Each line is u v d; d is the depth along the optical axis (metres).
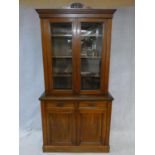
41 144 2.29
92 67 2.15
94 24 2.05
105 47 2.02
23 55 2.47
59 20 1.96
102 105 2.04
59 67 2.15
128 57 2.46
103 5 2.38
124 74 2.51
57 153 2.12
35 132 2.59
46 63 2.06
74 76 2.09
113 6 2.38
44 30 1.98
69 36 2.07
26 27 2.41
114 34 2.41
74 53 2.04
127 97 2.56
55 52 2.12
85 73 2.15
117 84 2.53
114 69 2.49
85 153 2.12
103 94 2.12
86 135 2.12
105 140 2.11
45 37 2.00
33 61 2.50
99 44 2.09
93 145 2.12
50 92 2.12
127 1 2.36
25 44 2.45
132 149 2.18
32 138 2.44
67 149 2.13
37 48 2.47
